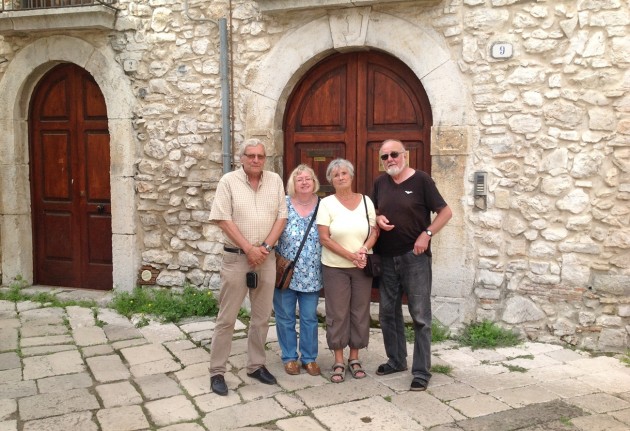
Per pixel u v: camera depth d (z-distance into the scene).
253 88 4.94
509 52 4.21
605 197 4.10
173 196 5.30
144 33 5.23
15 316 5.05
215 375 3.54
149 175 5.35
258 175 3.49
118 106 5.33
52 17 5.22
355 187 4.91
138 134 5.36
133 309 5.12
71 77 5.65
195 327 4.72
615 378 3.62
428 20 4.42
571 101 4.13
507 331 4.35
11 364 3.98
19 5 5.56
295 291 3.73
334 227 3.55
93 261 5.77
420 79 4.46
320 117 4.99
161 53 5.20
